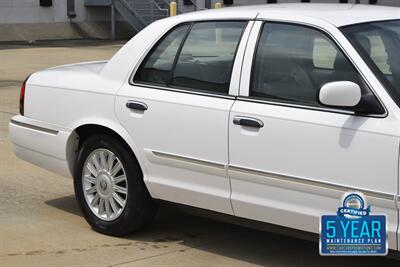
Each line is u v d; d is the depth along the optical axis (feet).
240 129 14.89
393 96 13.26
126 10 106.01
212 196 15.55
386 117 13.10
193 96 15.92
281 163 14.30
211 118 15.39
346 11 15.52
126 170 17.12
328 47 14.35
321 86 13.80
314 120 13.89
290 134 14.15
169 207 16.83
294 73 14.69
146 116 16.55
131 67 17.35
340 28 14.34
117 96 17.20
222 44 15.93
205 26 16.40
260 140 14.60
